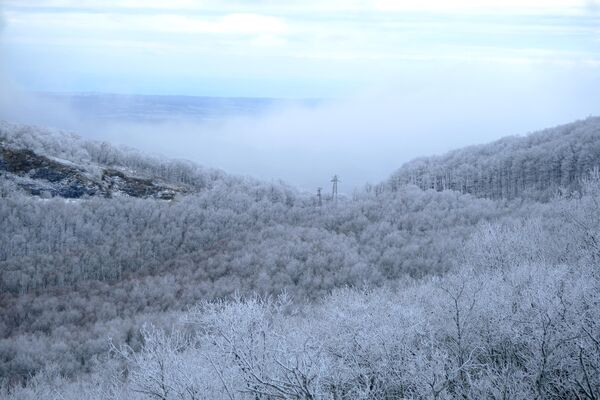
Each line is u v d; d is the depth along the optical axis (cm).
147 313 4019
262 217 7594
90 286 5072
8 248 6025
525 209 5706
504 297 1204
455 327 1071
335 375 873
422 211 6619
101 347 3042
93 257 5709
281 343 879
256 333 952
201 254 5928
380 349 966
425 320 1091
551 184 7831
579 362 898
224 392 895
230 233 6825
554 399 898
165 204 7906
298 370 773
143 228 6981
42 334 3744
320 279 4441
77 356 3022
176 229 6769
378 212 6869
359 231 6319
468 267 1809
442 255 4494
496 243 2103
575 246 1897
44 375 2647
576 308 1000
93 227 6675
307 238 5900
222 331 928
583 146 7869
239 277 4812
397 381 919
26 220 6869
